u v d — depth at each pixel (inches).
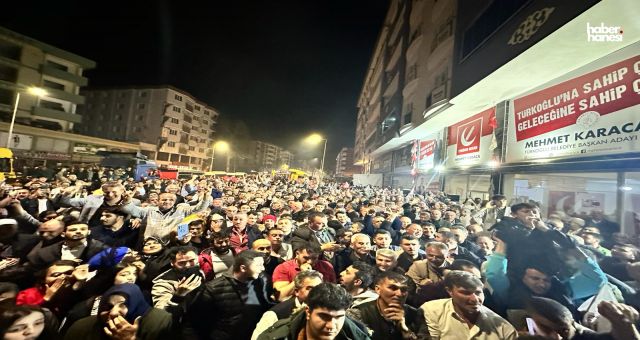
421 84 857.5
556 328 91.9
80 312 106.7
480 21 471.8
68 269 114.1
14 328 78.5
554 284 123.3
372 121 1985.7
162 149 2348.7
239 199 382.3
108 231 177.3
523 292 123.3
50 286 111.0
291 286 133.0
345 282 126.5
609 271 158.7
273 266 168.9
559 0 297.7
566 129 379.2
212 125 3115.2
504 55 385.7
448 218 316.8
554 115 404.2
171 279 125.1
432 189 872.3
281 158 6127.0
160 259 139.6
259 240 164.4
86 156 1432.1
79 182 358.9
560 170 385.7
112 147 1800.0
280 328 90.2
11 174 643.5
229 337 113.5
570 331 92.0
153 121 2361.0
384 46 1596.9
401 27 1214.3
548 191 418.6
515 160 486.3
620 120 306.8
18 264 141.3
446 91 644.7
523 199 473.7
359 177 1734.7
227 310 114.9
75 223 146.0
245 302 118.6
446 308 107.1
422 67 860.0
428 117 715.4
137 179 902.4
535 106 446.3
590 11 264.2
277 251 179.9
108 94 2460.6
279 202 357.7
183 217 195.2
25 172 697.6
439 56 701.9
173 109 2436.0
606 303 98.3
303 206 369.1
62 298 111.7
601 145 326.6
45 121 1462.8
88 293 120.1
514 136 494.9
